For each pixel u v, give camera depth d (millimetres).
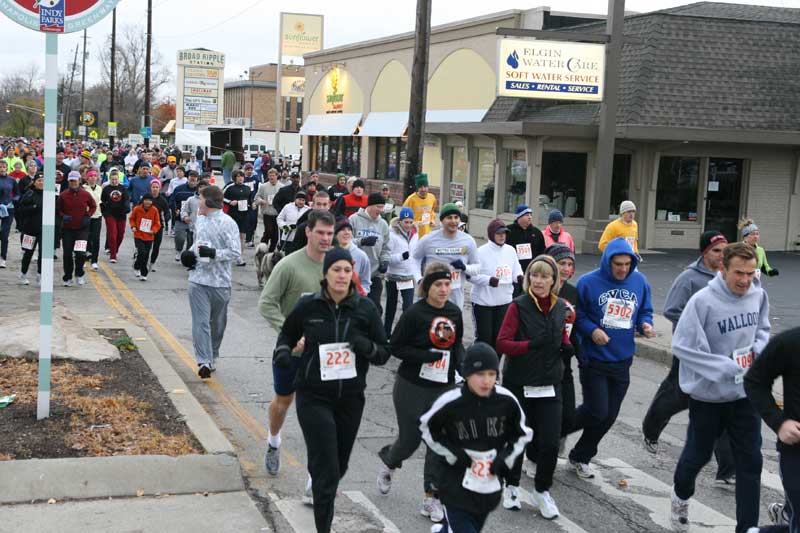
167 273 18328
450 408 5129
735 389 5988
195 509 6289
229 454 7082
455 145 28906
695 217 24859
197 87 75750
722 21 25516
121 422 7660
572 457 7488
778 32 25766
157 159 39344
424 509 6461
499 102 27344
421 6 19250
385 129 36438
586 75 22375
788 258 23594
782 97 24500
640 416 9648
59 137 104750
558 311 6688
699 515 6738
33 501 6254
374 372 11031
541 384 6613
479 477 5141
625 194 24578
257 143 71500
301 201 16547
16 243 21953
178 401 8516
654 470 7816
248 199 20906
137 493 6496
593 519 6594
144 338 11336
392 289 12227
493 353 5098
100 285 16312
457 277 10680
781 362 5125
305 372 5859
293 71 81062
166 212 18203
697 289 7801
